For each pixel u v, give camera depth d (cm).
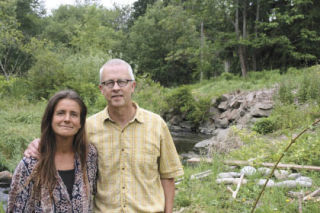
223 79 1991
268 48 2103
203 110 1520
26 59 2173
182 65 3077
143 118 204
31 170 174
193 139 1249
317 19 1956
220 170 543
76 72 1520
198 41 2883
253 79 1791
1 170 651
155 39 3023
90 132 202
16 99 1270
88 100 1157
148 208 198
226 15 2102
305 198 384
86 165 190
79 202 181
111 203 196
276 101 1104
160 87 1602
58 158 186
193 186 452
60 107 179
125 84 197
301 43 1928
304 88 1062
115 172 198
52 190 175
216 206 390
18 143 713
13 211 175
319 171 496
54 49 2300
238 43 2003
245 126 989
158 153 205
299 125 856
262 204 385
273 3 2067
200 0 2041
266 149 642
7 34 1944
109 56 1798
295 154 527
